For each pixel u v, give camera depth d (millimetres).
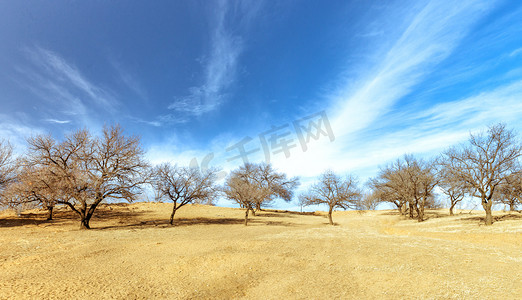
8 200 24078
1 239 17328
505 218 28500
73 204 26438
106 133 26453
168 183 29250
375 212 60625
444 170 31547
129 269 11180
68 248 15133
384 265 11805
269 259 13172
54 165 24875
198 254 13883
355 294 8578
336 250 15414
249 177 47688
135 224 28188
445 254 13859
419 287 8891
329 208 36031
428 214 45906
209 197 30812
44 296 7992
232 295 8773
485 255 13602
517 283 9023
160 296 8414
